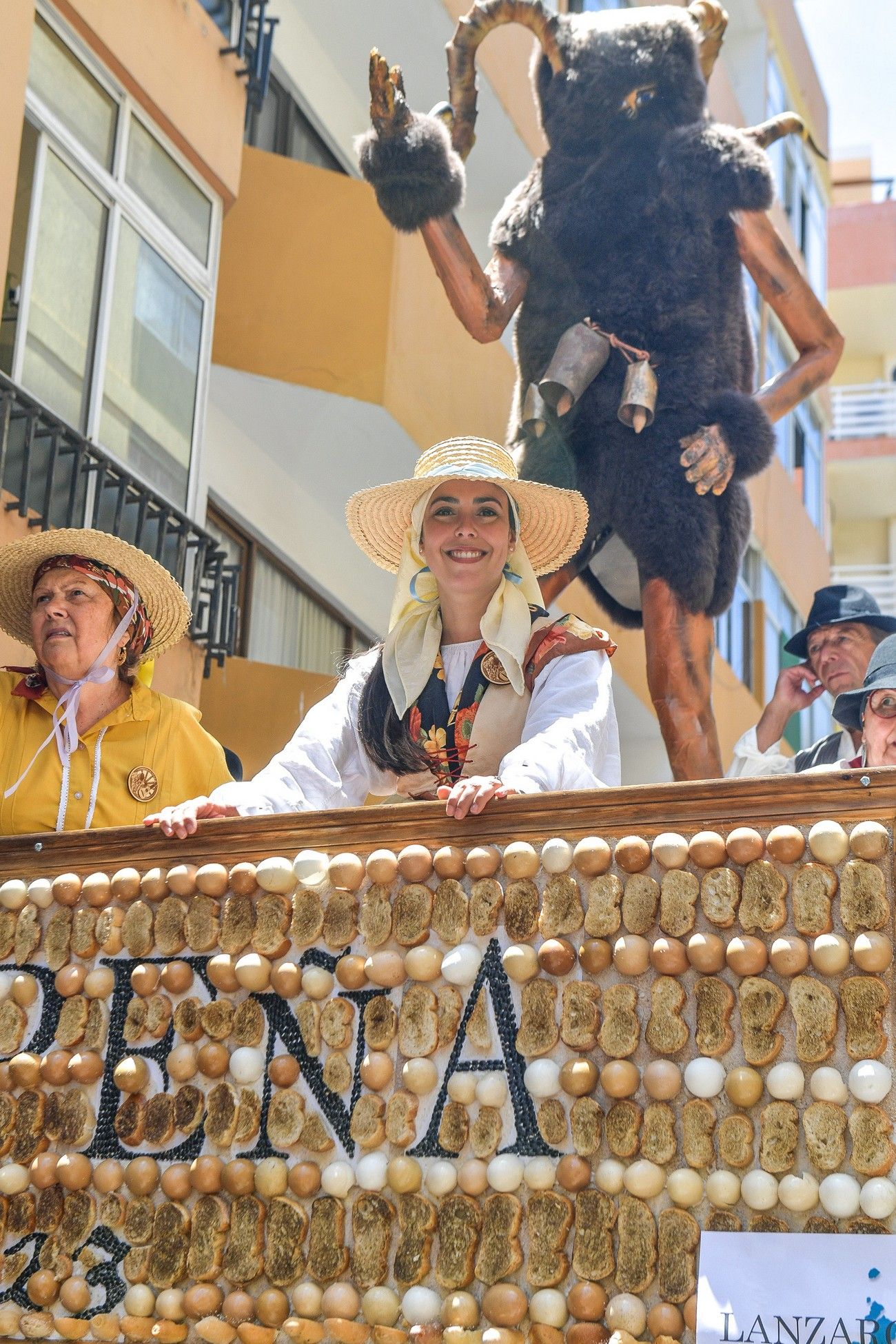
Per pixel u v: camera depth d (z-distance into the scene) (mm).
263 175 10117
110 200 8672
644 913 2850
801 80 18016
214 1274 2994
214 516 10500
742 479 7414
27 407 7664
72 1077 3236
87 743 4148
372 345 10062
